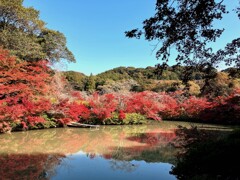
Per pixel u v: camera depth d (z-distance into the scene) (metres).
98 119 17.61
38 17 20.77
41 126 14.61
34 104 13.61
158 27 4.34
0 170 6.59
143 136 13.05
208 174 4.15
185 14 4.15
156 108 20.83
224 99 17.98
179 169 4.98
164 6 4.15
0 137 11.62
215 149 4.89
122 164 7.47
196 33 4.36
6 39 16.52
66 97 16.38
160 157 8.33
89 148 9.84
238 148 4.55
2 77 13.50
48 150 9.34
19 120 12.79
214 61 4.99
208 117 19.22
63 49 22.88
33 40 19.39
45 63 15.33
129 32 4.48
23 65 14.61
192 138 6.48
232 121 18.11
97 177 6.23
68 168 6.97
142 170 6.84
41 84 14.33
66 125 16.02
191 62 5.03
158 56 4.77
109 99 18.20
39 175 6.26
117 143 10.95
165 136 13.02
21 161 7.60
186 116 21.53
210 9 4.06
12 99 12.55
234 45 4.92
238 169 4.05
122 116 18.06
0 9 17.25
